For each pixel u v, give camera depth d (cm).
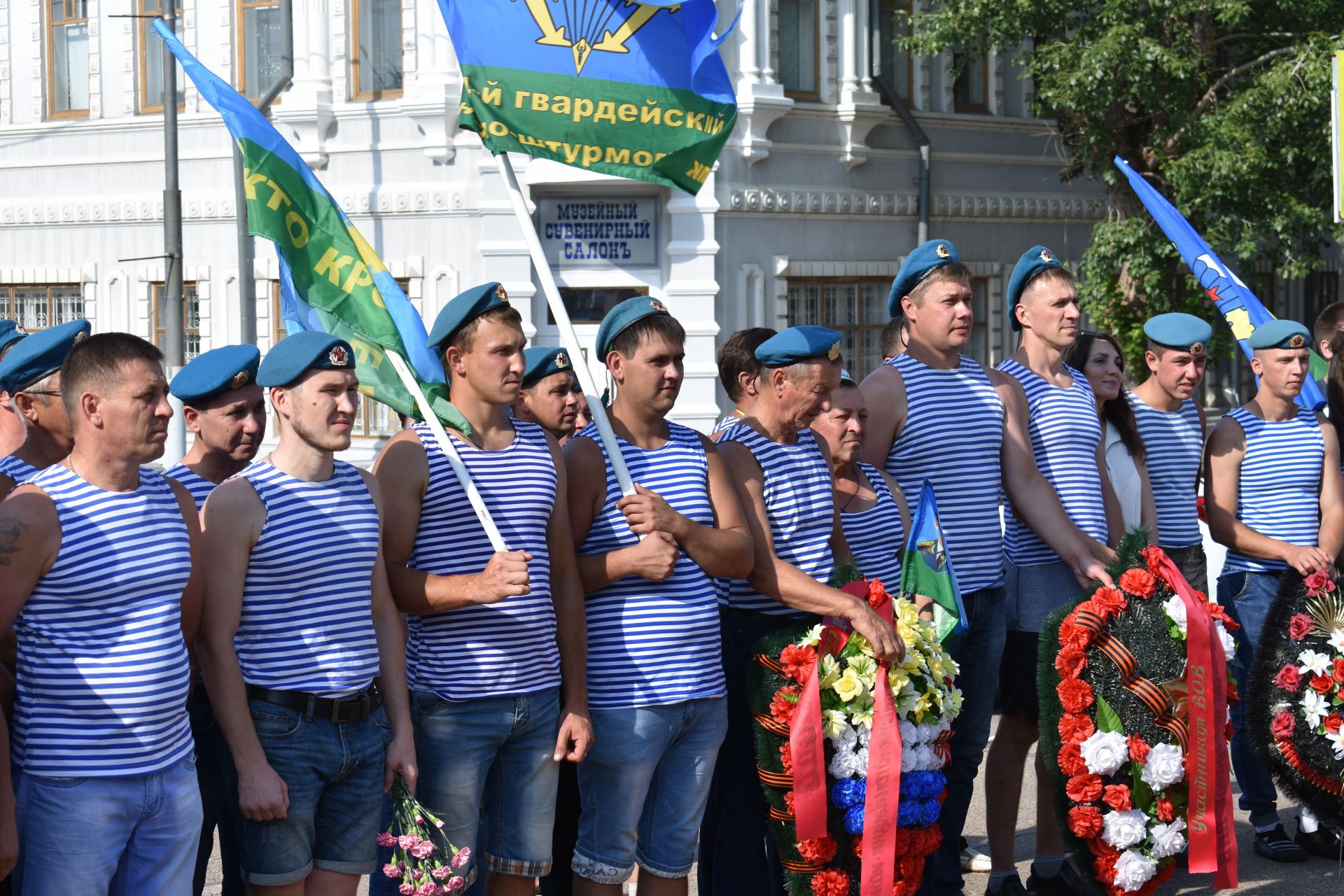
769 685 543
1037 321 691
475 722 504
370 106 1880
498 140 582
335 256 554
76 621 432
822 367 561
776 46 1852
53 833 429
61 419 497
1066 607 600
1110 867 586
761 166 1853
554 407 689
